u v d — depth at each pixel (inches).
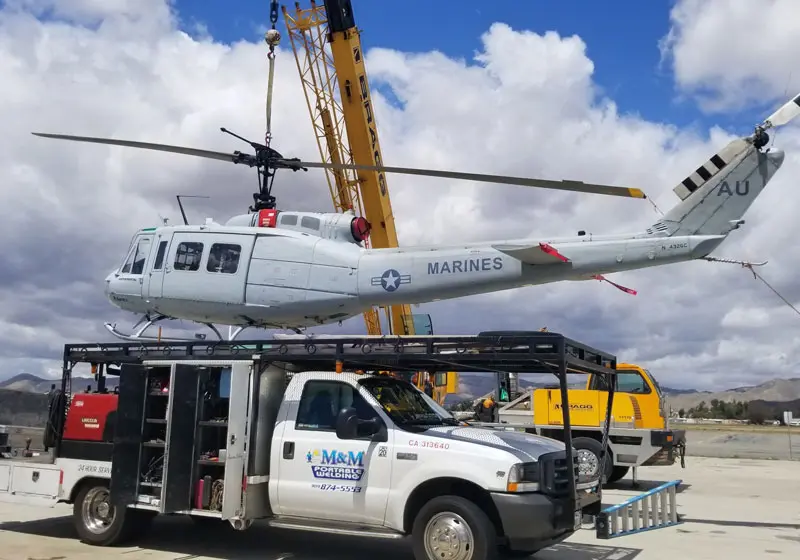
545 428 585.0
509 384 669.9
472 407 664.4
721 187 417.4
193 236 457.4
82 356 347.9
